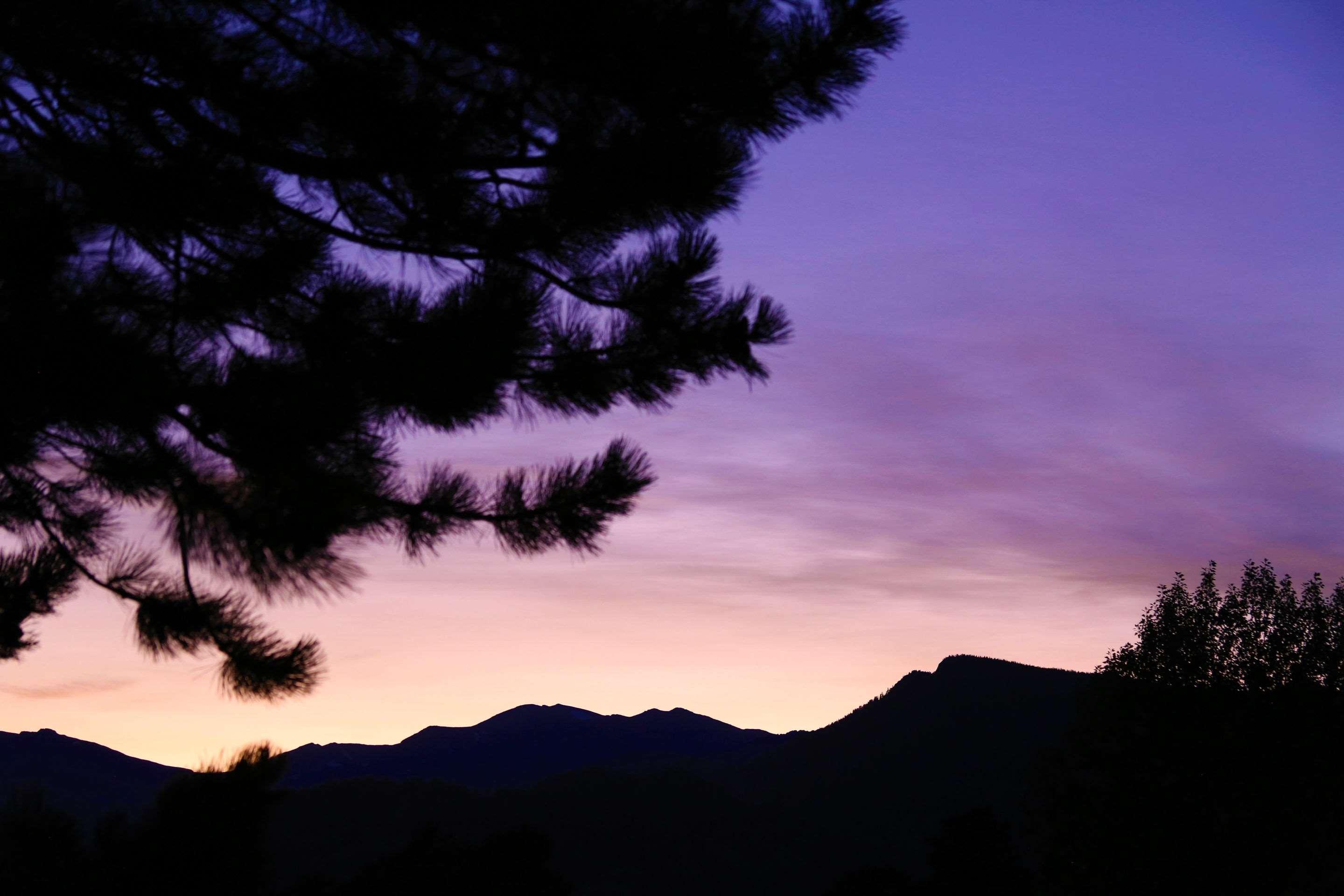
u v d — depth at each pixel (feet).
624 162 16.01
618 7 14.44
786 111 17.17
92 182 15.02
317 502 13.14
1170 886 94.84
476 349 16.62
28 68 15.19
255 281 16.40
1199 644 101.81
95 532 16.22
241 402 13.93
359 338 16.78
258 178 17.70
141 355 12.86
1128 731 102.99
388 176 17.10
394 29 15.35
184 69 15.03
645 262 18.10
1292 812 92.07
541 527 16.94
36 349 12.13
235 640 14.24
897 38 16.83
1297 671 96.17
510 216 17.34
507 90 16.30
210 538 13.66
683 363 18.60
